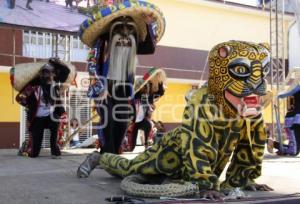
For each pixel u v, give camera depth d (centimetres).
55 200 413
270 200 416
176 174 470
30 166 692
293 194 454
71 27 1059
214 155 433
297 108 947
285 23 1717
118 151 695
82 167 558
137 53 732
